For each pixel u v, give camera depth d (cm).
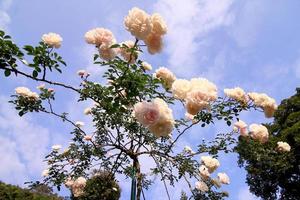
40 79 348
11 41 326
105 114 571
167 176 543
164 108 238
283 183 1509
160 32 275
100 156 580
